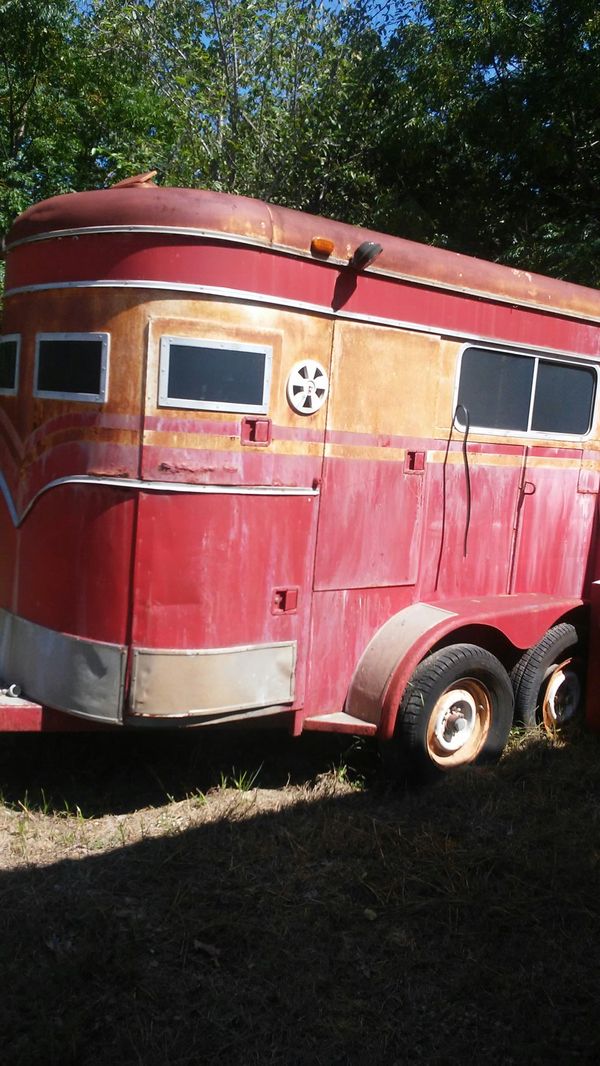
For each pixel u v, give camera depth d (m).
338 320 4.16
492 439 4.95
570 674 5.43
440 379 4.63
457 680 4.57
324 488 4.20
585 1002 2.99
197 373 3.77
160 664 3.78
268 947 3.21
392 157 10.91
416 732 4.36
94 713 3.84
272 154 11.92
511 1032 2.84
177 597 3.79
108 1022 2.80
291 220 3.96
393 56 10.92
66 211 3.94
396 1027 2.86
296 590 4.12
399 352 4.42
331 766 4.79
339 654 4.38
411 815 4.26
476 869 3.77
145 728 3.88
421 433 4.59
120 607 3.79
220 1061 2.66
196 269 3.75
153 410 3.75
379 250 4.07
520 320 4.96
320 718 4.30
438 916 3.45
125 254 3.77
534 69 9.54
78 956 3.04
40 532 4.04
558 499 5.40
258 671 4.02
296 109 12.03
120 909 3.38
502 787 4.54
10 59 13.31
